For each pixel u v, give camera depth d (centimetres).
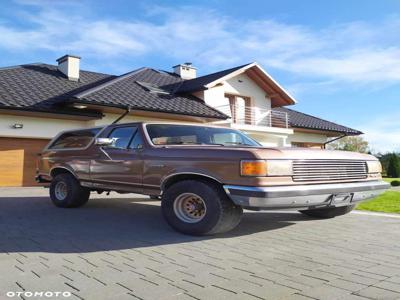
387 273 338
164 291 293
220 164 454
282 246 434
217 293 288
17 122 1352
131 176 564
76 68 1766
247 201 430
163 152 521
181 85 2047
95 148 639
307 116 2609
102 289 298
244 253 404
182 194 486
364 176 528
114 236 483
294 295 284
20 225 552
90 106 1423
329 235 494
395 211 720
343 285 306
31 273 336
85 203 728
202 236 480
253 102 2205
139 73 2022
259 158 430
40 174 778
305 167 457
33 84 1560
